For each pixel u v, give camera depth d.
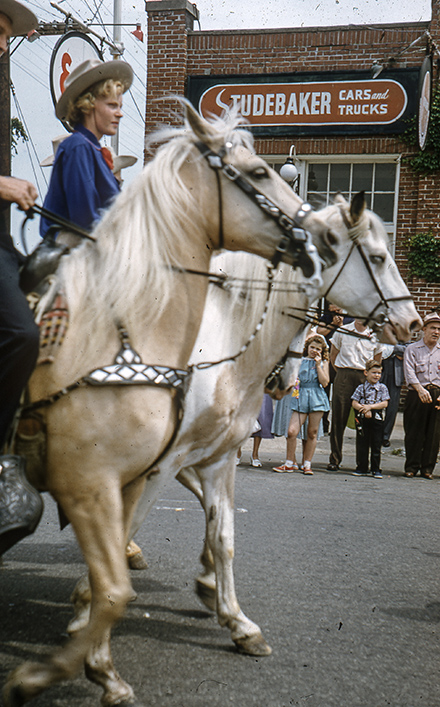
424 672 3.18
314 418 8.33
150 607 3.85
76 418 2.27
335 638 3.51
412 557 5.05
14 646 3.22
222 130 2.58
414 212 12.59
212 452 3.25
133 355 2.33
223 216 2.55
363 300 4.21
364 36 12.79
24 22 2.68
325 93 12.88
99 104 3.13
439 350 8.73
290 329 3.41
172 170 2.50
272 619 3.70
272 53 13.16
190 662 3.16
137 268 2.39
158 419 2.34
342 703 2.84
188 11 13.38
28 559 4.66
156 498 3.10
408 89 12.58
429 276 12.43
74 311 2.36
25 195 2.38
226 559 3.35
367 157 12.84
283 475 8.16
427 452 8.66
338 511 6.38
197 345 3.07
